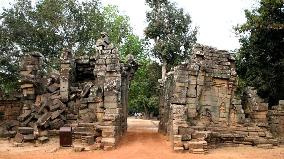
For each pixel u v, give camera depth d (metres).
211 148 24.58
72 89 29.81
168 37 55.16
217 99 27.20
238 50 36.81
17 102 32.56
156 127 43.88
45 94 29.98
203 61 27.16
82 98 27.84
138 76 65.12
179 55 55.50
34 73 30.17
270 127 29.39
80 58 32.19
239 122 27.05
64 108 28.50
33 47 44.84
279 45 33.69
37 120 27.70
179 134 23.81
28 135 25.86
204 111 26.78
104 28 49.56
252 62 35.62
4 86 43.75
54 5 45.56
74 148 23.14
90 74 32.72
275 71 33.56
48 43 45.53
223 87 27.45
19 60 43.53
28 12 45.59
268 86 33.81
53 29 45.16
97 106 27.28
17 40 44.22
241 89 34.19
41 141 25.47
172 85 28.53
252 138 26.09
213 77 27.27
